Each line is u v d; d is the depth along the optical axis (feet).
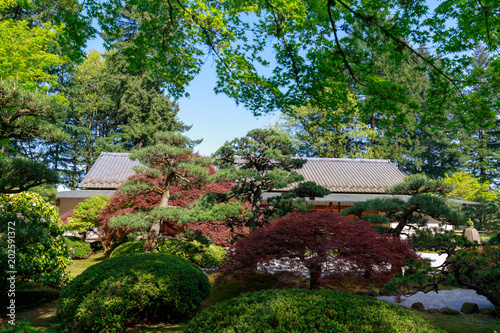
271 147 33.58
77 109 93.61
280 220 25.31
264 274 23.91
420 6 15.53
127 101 98.94
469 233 38.60
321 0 15.29
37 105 21.27
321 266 22.67
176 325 19.74
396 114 19.21
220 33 21.15
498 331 16.92
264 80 22.35
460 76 18.94
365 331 10.96
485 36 17.39
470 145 107.65
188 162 34.53
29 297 25.14
